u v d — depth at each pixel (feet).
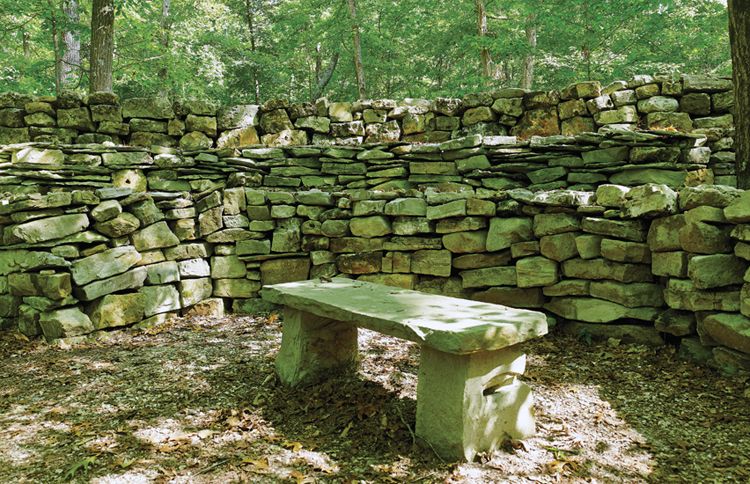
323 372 10.53
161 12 37.70
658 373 10.95
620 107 17.57
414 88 42.04
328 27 35.42
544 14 27.91
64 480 7.36
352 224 15.51
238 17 46.80
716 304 10.73
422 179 17.22
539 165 16.10
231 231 16.12
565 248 13.10
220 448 8.16
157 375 11.30
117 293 14.42
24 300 14.01
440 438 7.72
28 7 27.71
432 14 36.94
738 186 13.79
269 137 19.15
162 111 18.98
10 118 18.28
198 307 15.83
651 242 11.88
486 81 32.09
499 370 7.88
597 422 8.90
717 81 17.02
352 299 9.46
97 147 17.08
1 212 13.55
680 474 7.38
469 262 14.35
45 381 11.10
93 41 22.59
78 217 13.71
